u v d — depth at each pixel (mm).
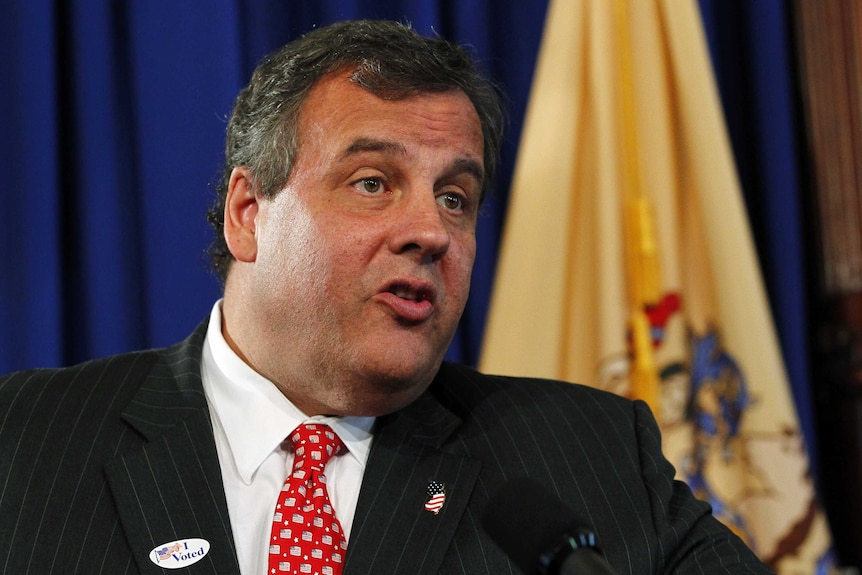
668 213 7918
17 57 7527
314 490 4344
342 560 4188
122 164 7777
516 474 4613
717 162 7902
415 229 4230
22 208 7457
